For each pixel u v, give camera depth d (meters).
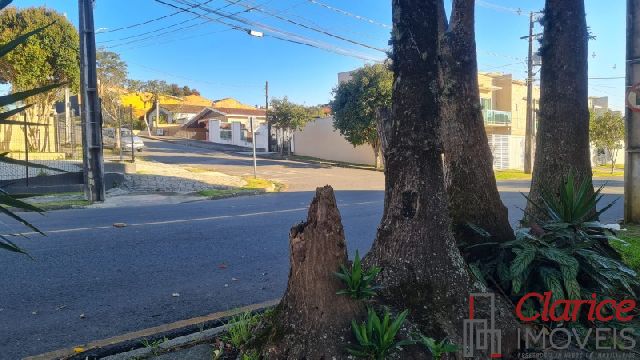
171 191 16.53
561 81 5.29
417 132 3.42
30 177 15.17
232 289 5.42
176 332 4.04
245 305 4.88
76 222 9.99
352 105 26.53
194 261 6.66
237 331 3.60
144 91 56.06
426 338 2.98
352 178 23.09
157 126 56.12
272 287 5.50
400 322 2.88
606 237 4.47
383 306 3.19
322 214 3.13
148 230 8.99
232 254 7.10
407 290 3.33
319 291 3.07
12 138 18.78
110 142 32.53
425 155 3.43
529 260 3.78
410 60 3.38
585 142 5.32
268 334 3.20
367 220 10.44
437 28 3.46
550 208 4.55
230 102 72.81
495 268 4.07
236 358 3.31
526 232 4.32
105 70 35.44
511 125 38.09
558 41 5.29
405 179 3.46
